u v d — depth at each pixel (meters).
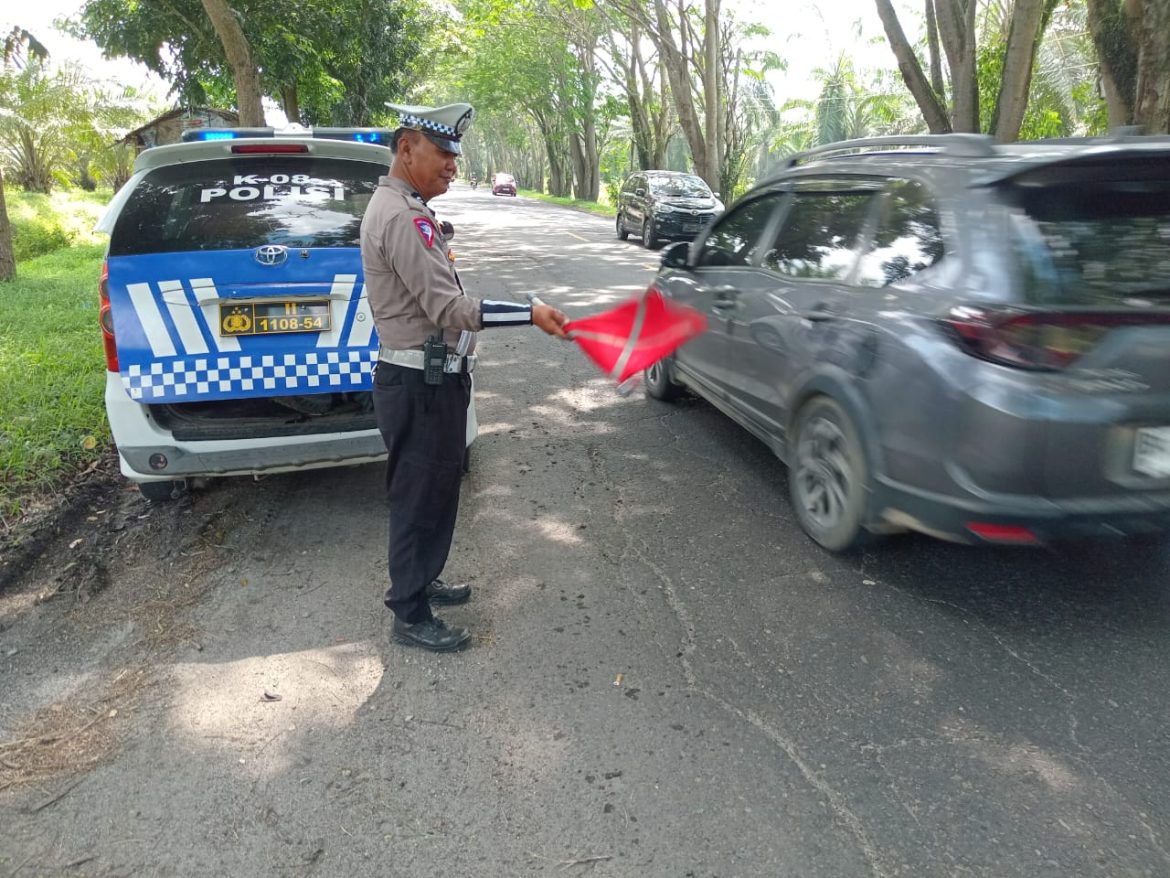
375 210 2.88
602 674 3.12
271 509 4.59
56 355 6.85
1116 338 2.81
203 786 2.61
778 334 4.19
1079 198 3.05
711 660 3.19
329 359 3.95
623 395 6.54
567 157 50.81
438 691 3.04
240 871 2.30
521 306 2.92
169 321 3.84
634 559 3.97
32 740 2.84
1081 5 20.03
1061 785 2.53
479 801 2.53
